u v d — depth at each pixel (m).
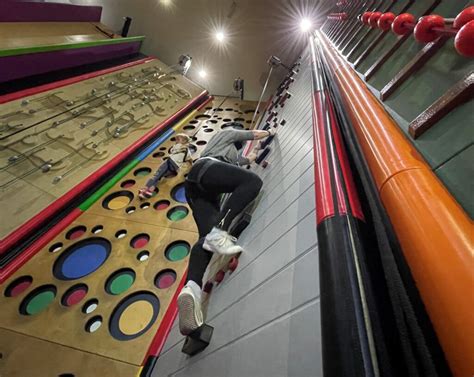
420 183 0.61
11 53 4.68
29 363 2.13
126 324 2.40
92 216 3.61
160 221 3.52
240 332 1.32
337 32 3.74
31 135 4.03
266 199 2.23
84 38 6.62
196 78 8.68
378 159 0.77
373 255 0.72
